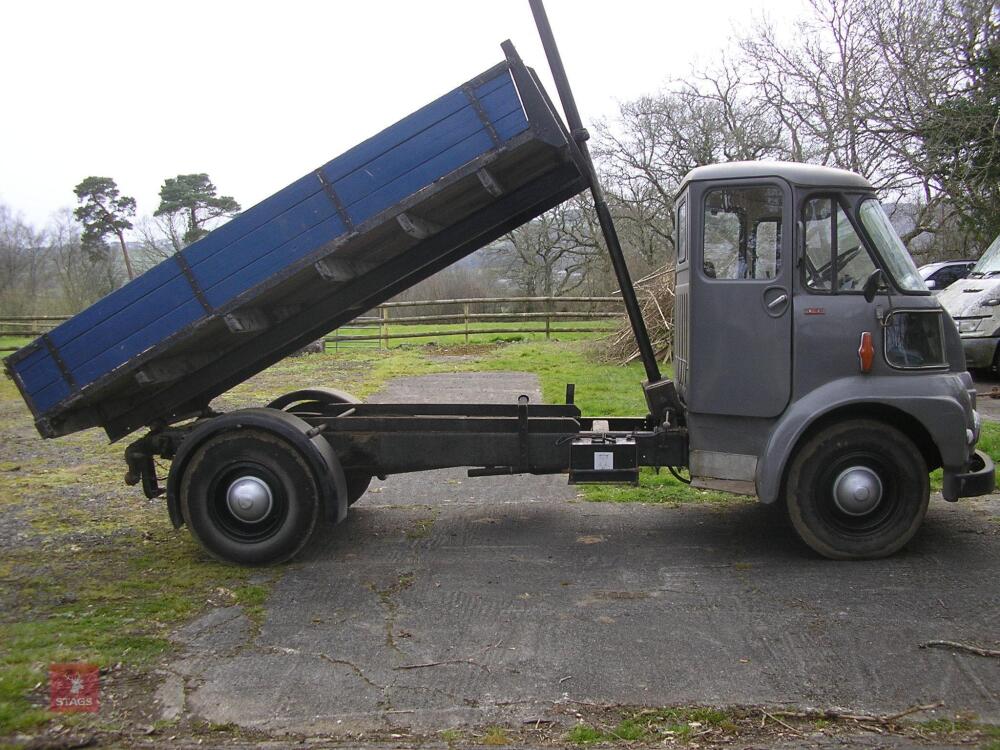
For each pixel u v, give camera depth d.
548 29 5.30
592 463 5.43
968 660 3.73
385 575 5.03
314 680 3.66
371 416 6.29
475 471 5.64
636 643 3.98
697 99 29.64
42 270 38.66
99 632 4.18
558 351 18.80
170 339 4.97
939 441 4.96
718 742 3.12
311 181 4.84
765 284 5.05
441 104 4.73
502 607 4.48
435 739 3.18
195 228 38.84
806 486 5.07
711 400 5.21
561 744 3.13
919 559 5.08
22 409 13.31
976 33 16.80
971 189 16.84
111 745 3.17
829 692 3.47
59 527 6.20
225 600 4.64
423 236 5.21
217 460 5.16
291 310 5.69
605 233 5.60
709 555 5.29
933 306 5.14
